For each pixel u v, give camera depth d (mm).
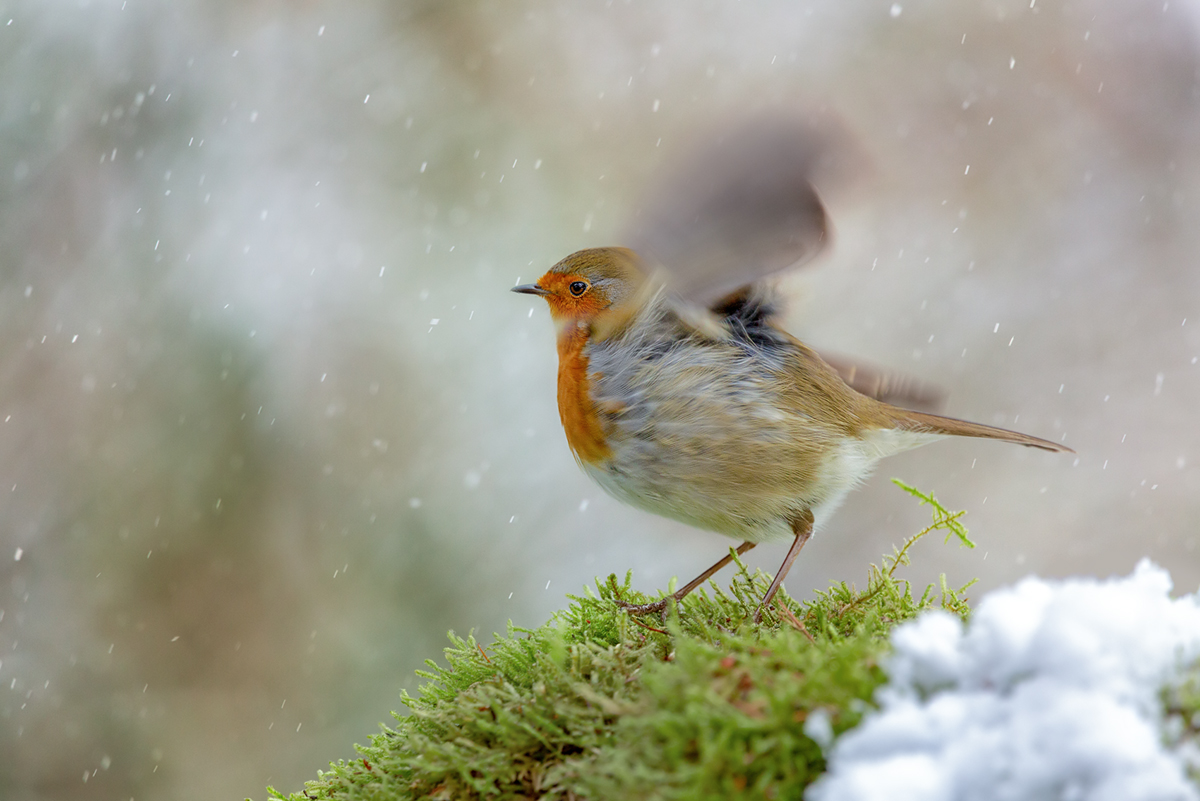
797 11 15266
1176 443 13578
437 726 3248
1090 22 15141
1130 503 13141
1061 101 15102
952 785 2180
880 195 14789
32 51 12734
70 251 12594
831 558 13094
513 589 12562
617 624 3967
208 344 12484
